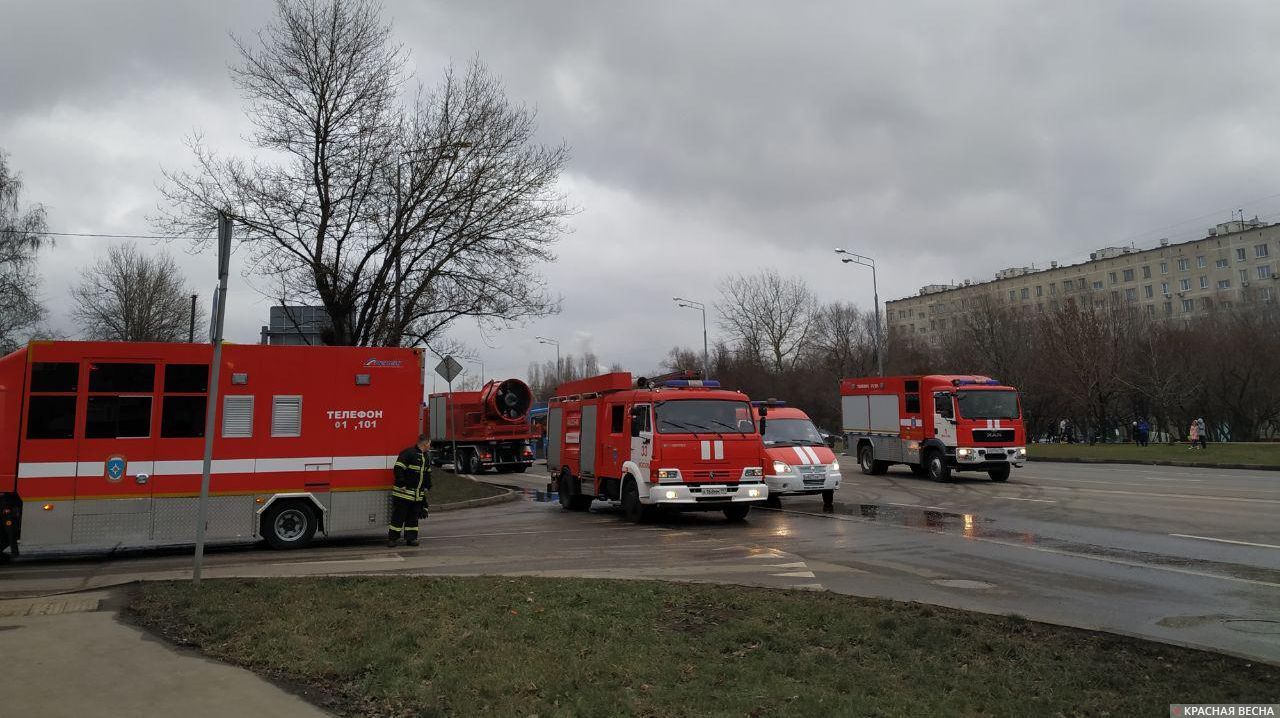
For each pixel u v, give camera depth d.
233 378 12.20
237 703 4.90
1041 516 14.96
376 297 21.22
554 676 5.23
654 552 11.52
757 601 7.54
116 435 11.57
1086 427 58.47
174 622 6.85
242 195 20.08
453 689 5.00
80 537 11.27
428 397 36.34
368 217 20.62
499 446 32.69
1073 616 7.30
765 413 18.77
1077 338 48.66
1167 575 9.21
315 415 12.57
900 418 25.25
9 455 11.09
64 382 11.42
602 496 17.00
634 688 5.08
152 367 11.84
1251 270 82.25
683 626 6.71
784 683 5.17
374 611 7.06
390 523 12.41
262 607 7.21
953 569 9.84
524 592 7.94
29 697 4.99
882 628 6.54
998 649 5.92
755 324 74.62
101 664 5.69
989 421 23.05
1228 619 7.14
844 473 27.36
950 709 4.69
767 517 16.16
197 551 8.40
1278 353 52.69
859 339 73.50
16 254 34.34
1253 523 13.34
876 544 12.07
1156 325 57.34
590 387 18.11
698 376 16.45
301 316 25.61
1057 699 4.89
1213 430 57.84
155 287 52.69
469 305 22.34
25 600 7.89
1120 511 15.45
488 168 21.83
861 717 4.55
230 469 12.06
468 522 16.19
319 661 5.59
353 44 20.62
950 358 64.44
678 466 14.64
